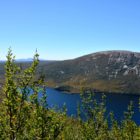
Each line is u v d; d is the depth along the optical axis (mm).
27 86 21609
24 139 23547
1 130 21422
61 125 27297
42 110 25266
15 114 21422
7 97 21016
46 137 24938
